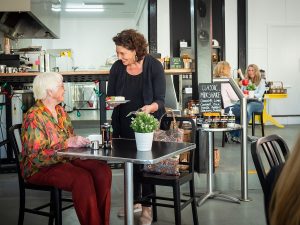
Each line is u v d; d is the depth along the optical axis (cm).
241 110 413
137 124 243
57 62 1196
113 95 330
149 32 999
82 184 257
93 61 1500
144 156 224
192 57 512
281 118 1043
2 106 503
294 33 1042
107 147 255
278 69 1045
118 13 1416
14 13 610
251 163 507
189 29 1055
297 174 77
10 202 422
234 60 1053
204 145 467
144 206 336
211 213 378
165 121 324
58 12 793
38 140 270
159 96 314
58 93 284
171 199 322
